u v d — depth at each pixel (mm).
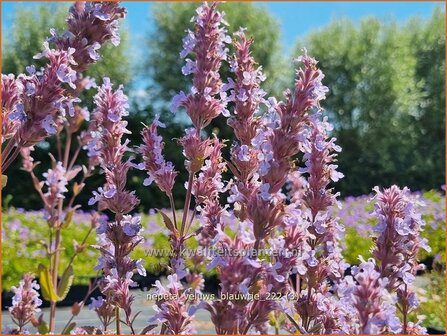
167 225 2629
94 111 2746
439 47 31688
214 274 7008
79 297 8016
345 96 28250
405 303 2670
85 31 2461
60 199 4410
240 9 27281
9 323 4859
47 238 10422
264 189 1969
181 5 27359
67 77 2273
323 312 2473
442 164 27656
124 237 2611
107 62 24672
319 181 2629
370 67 29094
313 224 2619
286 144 2033
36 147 20281
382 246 2424
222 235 1799
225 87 2688
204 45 2705
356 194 26531
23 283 3078
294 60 2182
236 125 2629
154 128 2727
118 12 2527
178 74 25781
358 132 27516
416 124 29969
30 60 25547
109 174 2645
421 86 30203
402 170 27234
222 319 1809
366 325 1705
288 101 2096
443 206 11539
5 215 11977
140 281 4578
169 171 2672
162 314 2256
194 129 2688
